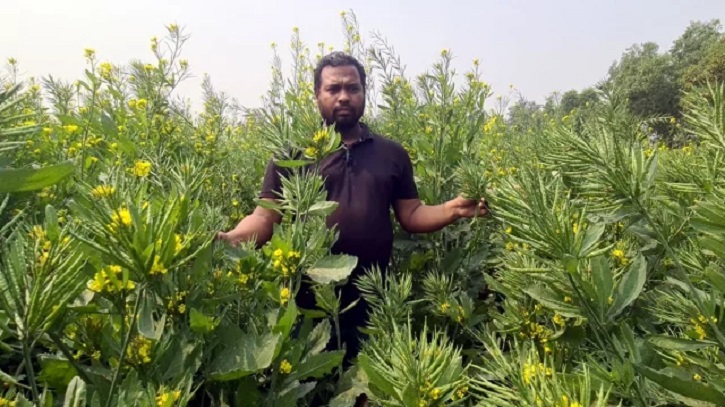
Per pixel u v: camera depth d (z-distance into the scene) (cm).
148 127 360
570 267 109
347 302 293
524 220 112
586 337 150
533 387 86
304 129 214
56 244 96
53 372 132
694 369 116
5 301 89
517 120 575
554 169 145
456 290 287
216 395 159
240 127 643
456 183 332
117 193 119
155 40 378
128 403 108
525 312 151
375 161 309
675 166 166
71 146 310
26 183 91
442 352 102
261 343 150
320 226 193
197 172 175
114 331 137
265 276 178
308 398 207
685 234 154
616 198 118
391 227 318
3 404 94
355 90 318
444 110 328
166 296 139
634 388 111
